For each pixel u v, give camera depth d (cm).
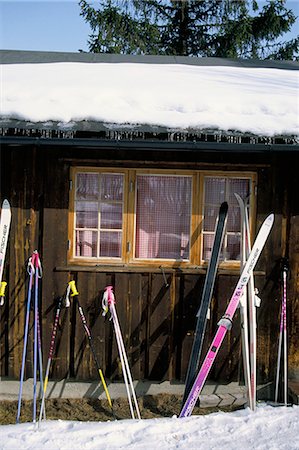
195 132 359
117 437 339
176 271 414
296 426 355
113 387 418
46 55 648
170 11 1392
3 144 367
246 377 385
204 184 420
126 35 1338
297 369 418
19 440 332
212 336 418
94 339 414
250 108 386
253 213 418
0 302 403
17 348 414
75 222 421
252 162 409
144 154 407
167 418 367
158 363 417
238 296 381
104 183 420
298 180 411
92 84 428
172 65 606
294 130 362
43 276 412
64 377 416
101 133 359
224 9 1354
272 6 1320
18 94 387
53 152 407
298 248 413
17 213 410
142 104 382
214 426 354
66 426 353
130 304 414
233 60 711
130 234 421
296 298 416
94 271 412
